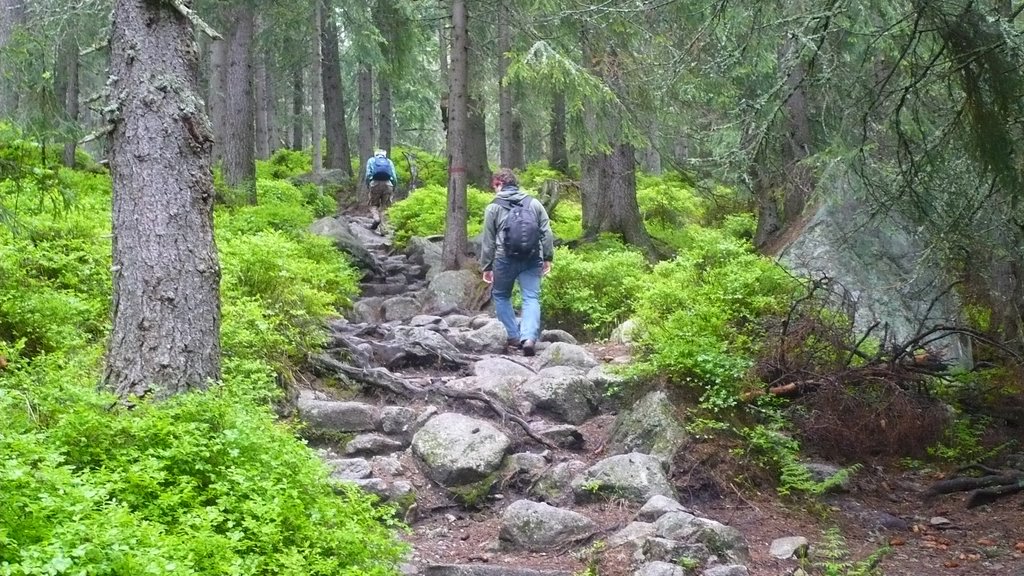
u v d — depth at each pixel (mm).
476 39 20359
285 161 27672
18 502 3072
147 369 5094
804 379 7312
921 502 6629
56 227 8500
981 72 5488
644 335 8328
